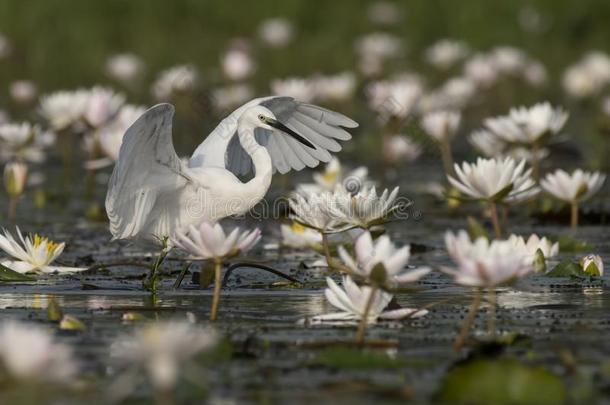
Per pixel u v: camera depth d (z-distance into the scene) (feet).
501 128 51.47
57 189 65.31
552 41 116.26
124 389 21.62
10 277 35.88
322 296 33.14
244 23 114.93
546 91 105.40
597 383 22.36
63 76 102.32
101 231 49.01
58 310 28.81
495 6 116.78
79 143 88.12
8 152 57.77
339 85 82.99
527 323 28.35
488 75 88.07
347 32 115.34
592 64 97.76
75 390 21.59
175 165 35.06
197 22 114.52
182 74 76.13
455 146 81.00
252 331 27.27
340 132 40.06
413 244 43.29
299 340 26.16
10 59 103.60
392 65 104.42
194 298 32.73
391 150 64.80
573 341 26.13
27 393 21.35
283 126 38.68
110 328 27.48
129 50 107.45
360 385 22.09
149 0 113.70
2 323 28.19
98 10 112.16
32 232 48.01
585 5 117.80
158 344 18.20
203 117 78.54
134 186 34.37
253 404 20.81
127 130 31.60
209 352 24.00
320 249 38.55
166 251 34.76
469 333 27.02
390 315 28.68
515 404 21.11
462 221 53.11
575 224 48.93
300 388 21.95
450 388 21.38
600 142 76.95
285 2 115.96
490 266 22.27
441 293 33.68
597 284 35.27
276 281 36.14
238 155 40.88
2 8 108.58
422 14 117.08
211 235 26.76
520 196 40.78
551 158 75.97
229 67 82.17
